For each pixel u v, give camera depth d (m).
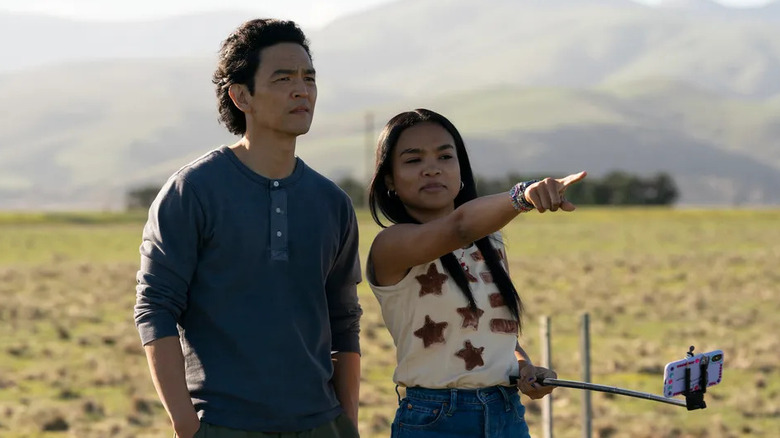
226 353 4.98
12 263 62.91
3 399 20.53
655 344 26.86
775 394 21.00
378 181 5.62
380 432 16.98
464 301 5.37
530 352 25.95
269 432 4.96
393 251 5.28
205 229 4.96
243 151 5.17
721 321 32.72
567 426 17.47
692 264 56.72
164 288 4.91
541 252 69.62
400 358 5.54
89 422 18.44
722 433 17.36
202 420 4.93
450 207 5.65
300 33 5.21
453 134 5.59
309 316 5.13
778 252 63.69
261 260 5.00
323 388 5.16
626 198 157.88
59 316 34.34
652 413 18.92
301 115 5.09
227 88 5.18
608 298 40.06
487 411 5.40
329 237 5.21
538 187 4.54
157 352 4.84
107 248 77.75
